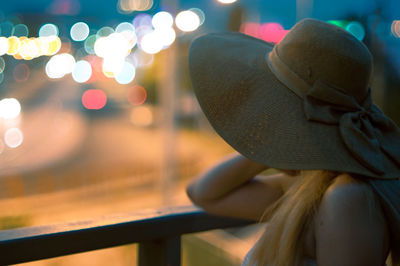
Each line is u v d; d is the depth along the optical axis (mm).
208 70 1392
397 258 1258
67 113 23078
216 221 1586
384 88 8328
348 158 1234
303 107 1281
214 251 3652
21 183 10562
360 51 1258
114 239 1449
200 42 1454
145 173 11438
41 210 8477
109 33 84500
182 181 10656
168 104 9648
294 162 1245
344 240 1179
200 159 12508
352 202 1195
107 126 18938
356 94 1278
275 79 1320
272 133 1279
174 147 9578
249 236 3549
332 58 1251
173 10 9711
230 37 1487
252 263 1324
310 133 1258
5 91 35844
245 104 1323
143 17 31719
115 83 40562
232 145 1299
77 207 8773
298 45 1281
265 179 1527
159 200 9375
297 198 1275
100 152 13914
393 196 1250
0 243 1331
